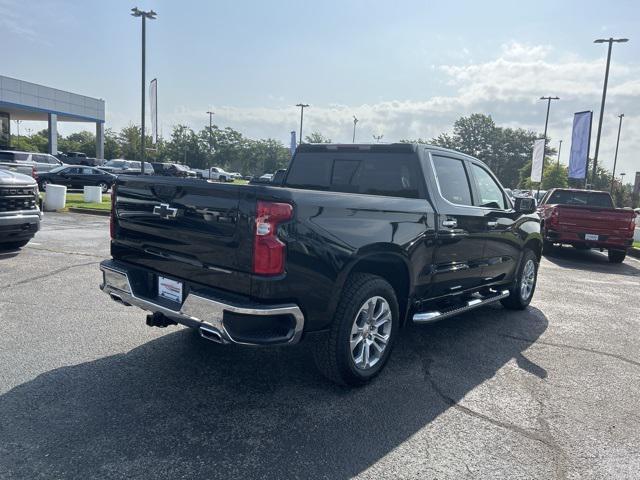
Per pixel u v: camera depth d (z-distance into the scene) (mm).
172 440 3078
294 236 3240
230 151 91688
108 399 3562
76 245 9648
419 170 4625
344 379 3828
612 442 3326
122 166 37000
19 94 35500
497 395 3979
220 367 4227
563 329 5926
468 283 5309
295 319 3301
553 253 13469
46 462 2785
